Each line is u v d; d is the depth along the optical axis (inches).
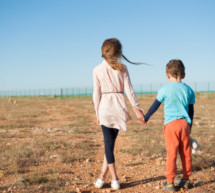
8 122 458.3
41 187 123.4
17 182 132.0
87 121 465.4
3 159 179.6
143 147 222.7
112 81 119.0
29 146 224.2
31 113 658.8
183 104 116.9
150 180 137.3
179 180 127.3
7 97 2222.0
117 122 119.1
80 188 126.2
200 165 159.5
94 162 183.0
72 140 266.1
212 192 116.0
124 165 171.6
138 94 1721.2
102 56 122.1
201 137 269.4
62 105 1049.5
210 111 640.4
